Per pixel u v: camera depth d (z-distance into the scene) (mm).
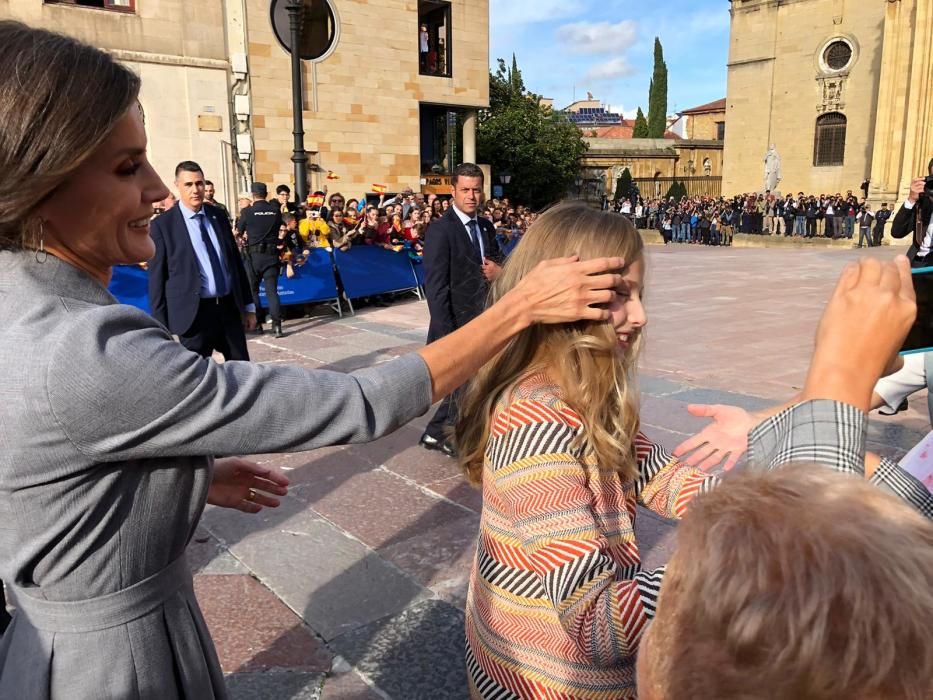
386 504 4156
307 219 11398
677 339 8609
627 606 1117
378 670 2697
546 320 1269
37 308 1056
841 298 1004
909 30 26312
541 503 1246
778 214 30500
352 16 19531
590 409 1344
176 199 6066
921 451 1746
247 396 1090
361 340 9164
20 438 1017
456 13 21422
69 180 1086
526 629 1355
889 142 27344
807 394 970
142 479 1118
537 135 34500
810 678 532
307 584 3295
